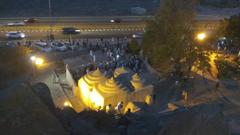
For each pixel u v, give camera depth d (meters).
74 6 97.56
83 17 87.44
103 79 43.66
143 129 18.89
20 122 13.59
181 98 42.56
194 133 13.38
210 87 46.69
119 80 43.31
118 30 78.00
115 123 20.89
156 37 55.72
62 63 56.03
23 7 95.12
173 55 53.03
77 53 61.09
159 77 49.84
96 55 60.88
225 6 101.88
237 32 65.25
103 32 76.31
